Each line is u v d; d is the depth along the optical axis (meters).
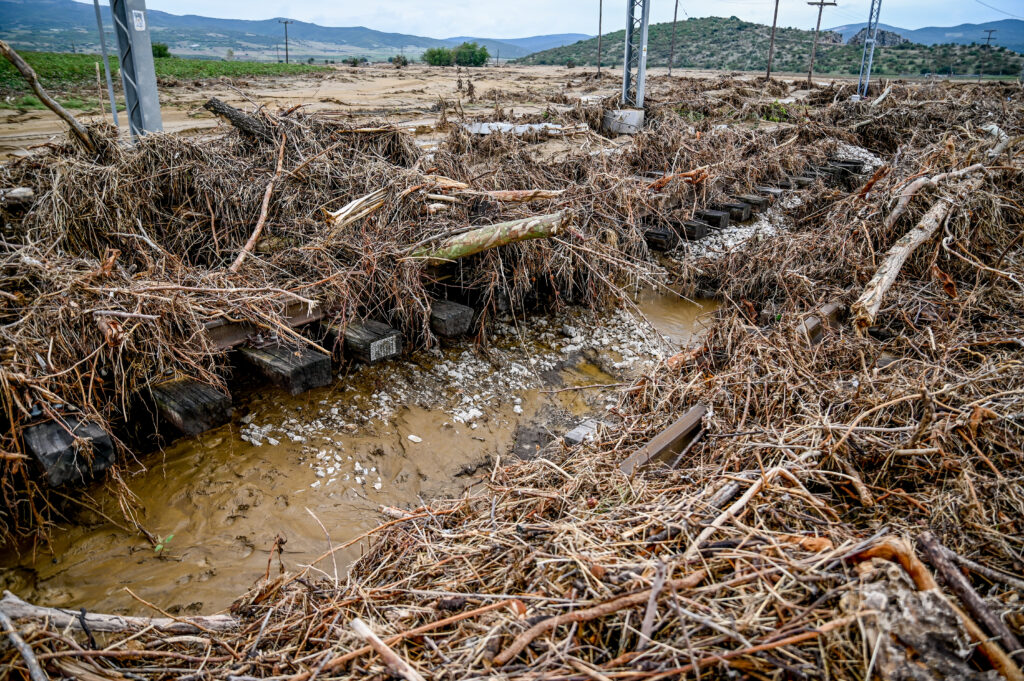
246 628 2.69
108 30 6.34
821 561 2.29
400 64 64.62
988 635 1.94
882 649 1.88
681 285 7.75
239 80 31.09
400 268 5.29
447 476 4.38
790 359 4.38
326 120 6.47
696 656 2.00
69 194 4.77
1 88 19.41
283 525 3.76
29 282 4.19
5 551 3.41
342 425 4.61
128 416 4.14
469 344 5.86
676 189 8.53
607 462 3.55
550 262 6.06
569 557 2.46
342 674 2.33
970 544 2.63
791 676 1.95
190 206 5.41
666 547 2.54
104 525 3.64
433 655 2.25
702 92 24.45
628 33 15.29
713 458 3.60
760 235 8.23
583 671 1.98
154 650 2.61
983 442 3.28
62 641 2.45
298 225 5.46
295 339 4.77
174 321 4.21
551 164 8.41
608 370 5.89
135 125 6.46
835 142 13.57
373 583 2.90
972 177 7.28
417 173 5.96
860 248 6.58
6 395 3.39
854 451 3.39
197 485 3.96
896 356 5.04
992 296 5.80
